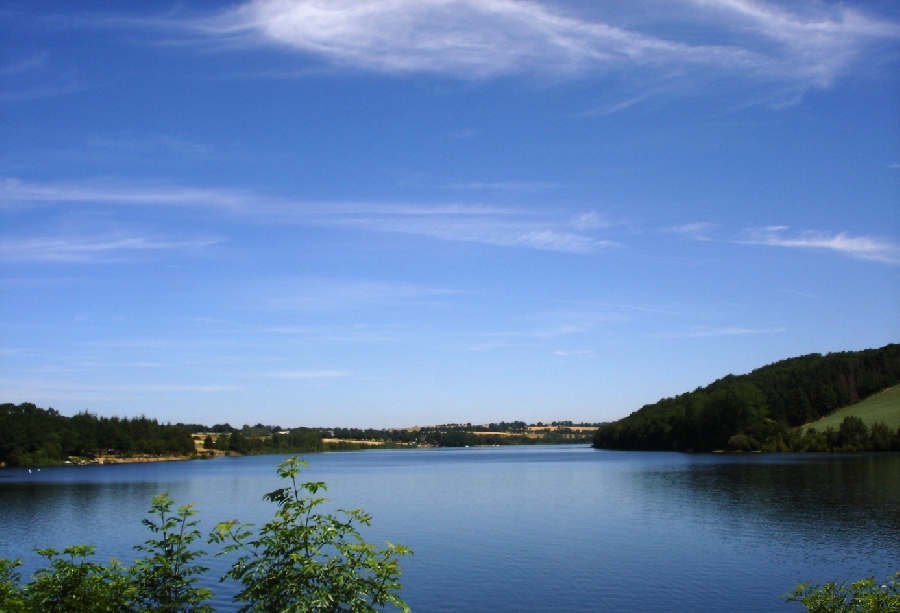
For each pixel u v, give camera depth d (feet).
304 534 46.19
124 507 297.53
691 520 225.56
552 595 130.82
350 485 404.16
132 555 168.96
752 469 455.63
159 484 444.96
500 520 230.68
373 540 188.44
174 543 50.21
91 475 567.18
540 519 232.32
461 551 172.14
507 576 145.38
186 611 48.62
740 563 157.69
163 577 48.96
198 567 50.19
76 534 214.90
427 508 268.82
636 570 150.51
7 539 206.69
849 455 579.48
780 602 126.41
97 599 45.73
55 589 46.24
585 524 219.20
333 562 47.83
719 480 375.86
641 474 440.86
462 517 239.30
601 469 511.81
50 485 446.19
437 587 136.67
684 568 152.56
